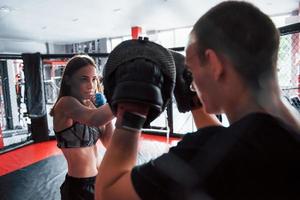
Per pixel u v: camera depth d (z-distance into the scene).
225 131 0.41
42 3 6.09
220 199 0.38
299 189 0.39
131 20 8.33
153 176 0.40
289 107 0.48
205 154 0.40
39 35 10.16
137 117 0.45
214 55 0.43
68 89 1.39
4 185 2.92
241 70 0.42
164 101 0.52
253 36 0.41
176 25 9.33
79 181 1.44
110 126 1.49
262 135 0.39
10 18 7.35
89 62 1.38
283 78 2.48
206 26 0.43
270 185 0.38
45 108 4.77
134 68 0.46
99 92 1.47
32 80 4.61
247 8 0.42
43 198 2.63
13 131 6.75
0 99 6.86
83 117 1.21
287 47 2.50
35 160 3.78
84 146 1.45
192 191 0.38
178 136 4.34
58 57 4.64
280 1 6.66
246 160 0.38
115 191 0.42
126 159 0.45
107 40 11.55
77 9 6.73
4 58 4.32
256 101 0.43
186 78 0.60
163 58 0.50
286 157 0.39
